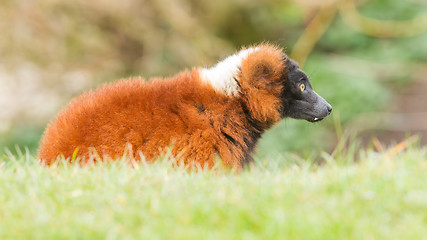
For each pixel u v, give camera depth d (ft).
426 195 21.36
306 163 31.40
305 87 34.42
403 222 20.01
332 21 101.91
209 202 20.44
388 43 99.04
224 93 30.78
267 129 33.47
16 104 79.51
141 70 81.97
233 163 30.19
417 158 27.20
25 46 77.56
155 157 28.50
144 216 19.54
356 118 81.46
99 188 22.15
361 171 24.67
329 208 20.34
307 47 94.32
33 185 22.67
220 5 87.81
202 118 29.58
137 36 82.43
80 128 28.84
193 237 18.30
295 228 18.92
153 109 29.22
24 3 77.20
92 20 80.69
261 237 18.74
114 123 28.73
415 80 91.45
